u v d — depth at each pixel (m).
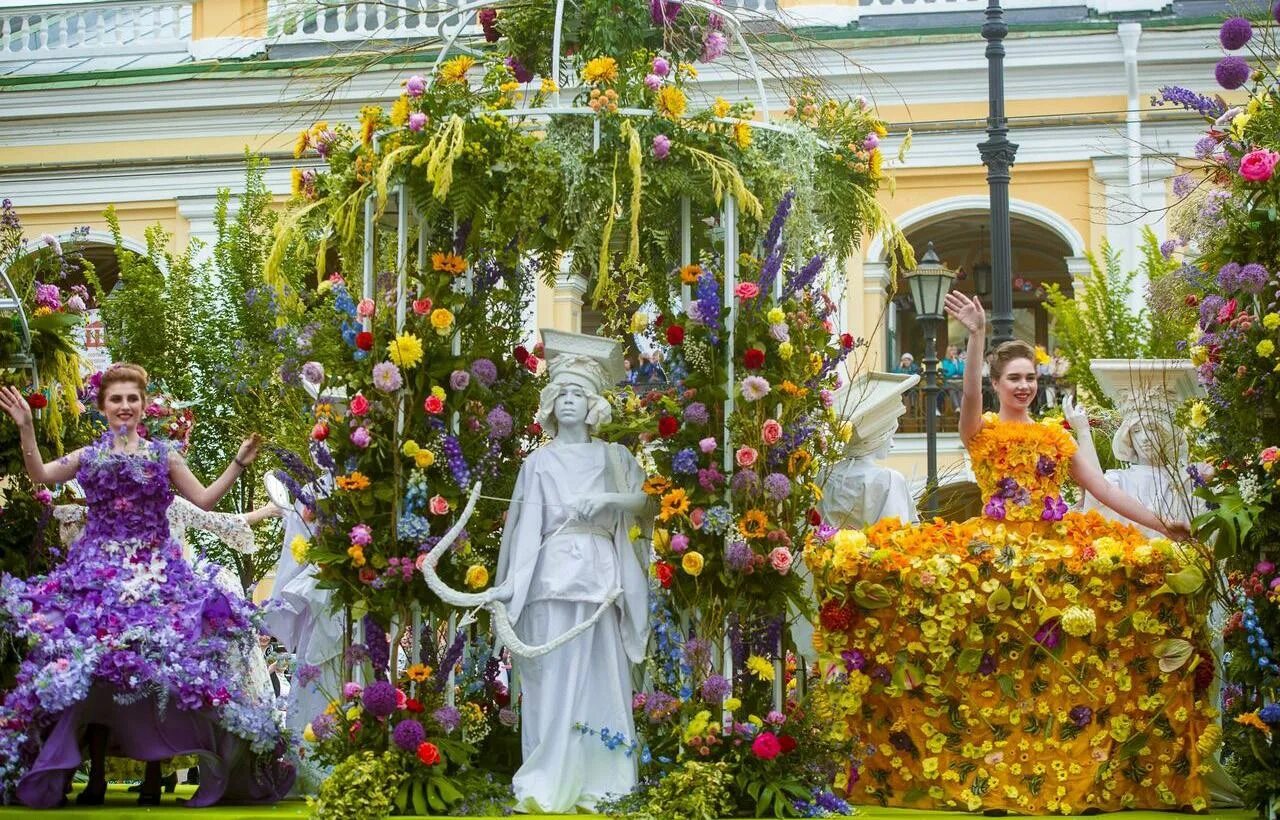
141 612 7.23
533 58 8.38
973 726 7.17
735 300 7.48
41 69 22.05
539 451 7.67
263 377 9.55
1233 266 7.14
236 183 21.36
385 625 7.46
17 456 8.15
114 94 21.59
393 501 7.44
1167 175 19.67
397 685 7.39
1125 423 9.24
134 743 7.21
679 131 7.59
